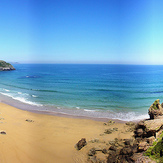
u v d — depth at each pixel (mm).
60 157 11539
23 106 27766
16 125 17484
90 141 14219
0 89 45531
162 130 11992
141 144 10664
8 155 11016
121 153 11289
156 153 8969
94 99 33594
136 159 9492
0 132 14148
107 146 13180
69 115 23125
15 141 13156
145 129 13430
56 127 17984
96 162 10773
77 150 12672
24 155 11383
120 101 31828
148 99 33719
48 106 28031
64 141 14242
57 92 41719
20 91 42812
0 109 24609
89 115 23234
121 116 22781
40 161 10898
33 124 18641
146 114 23656
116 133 16281
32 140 13883
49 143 13656
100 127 18438
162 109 17250
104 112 24750
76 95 37844
